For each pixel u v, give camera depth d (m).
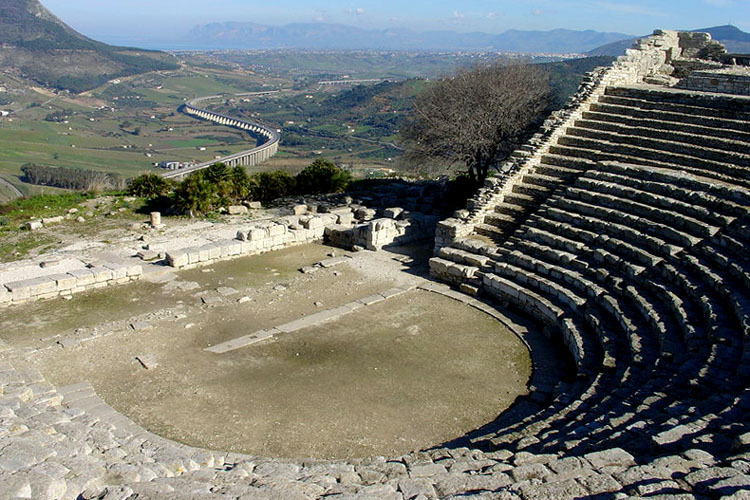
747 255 16.94
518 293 20.91
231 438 13.21
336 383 15.90
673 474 8.13
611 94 29.45
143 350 17.33
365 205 33.56
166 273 23.64
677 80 31.08
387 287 23.03
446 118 36.44
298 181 37.75
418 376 16.47
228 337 18.44
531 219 24.02
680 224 19.73
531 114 34.97
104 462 9.38
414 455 11.30
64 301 20.75
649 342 15.72
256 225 29.25
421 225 29.27
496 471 9.25
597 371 15.73
